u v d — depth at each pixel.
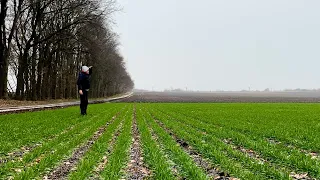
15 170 7.82
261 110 38.25
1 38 41.53
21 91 51.62
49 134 14.25
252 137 14.63
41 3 43.38
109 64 76.88
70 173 7.64
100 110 34.59
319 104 58.12
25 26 47.59
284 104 58.34
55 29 52.44
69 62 65.38
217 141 12.75
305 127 18.94
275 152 10.32
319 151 11.46
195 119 25.00
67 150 10.17
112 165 7.98
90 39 45.72
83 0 42.47
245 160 8.99
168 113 31.73
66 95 70.25
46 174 7.57
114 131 16.28
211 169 8.30
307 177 7.64
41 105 39.56
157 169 7.66
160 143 12.62
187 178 7.21
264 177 7.46
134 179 7.25
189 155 10.28
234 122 21.95
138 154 10.23
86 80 25.58
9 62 48.47
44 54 51.50
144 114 29.69
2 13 40.03
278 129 17.58
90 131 15.16
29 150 10.84
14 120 20.55
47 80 58.25
